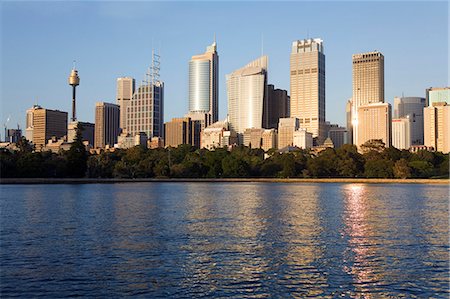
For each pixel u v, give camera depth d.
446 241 68.38
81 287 45.47
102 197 147.62
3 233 74.31
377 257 57.66
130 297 42.94
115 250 61.09
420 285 46.56
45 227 81.00
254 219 93.06
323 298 43.06
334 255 58.69
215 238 70.25
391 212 107.62
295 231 77.44
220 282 47.16
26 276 48.81
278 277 48.88
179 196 155.25
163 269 51.69
